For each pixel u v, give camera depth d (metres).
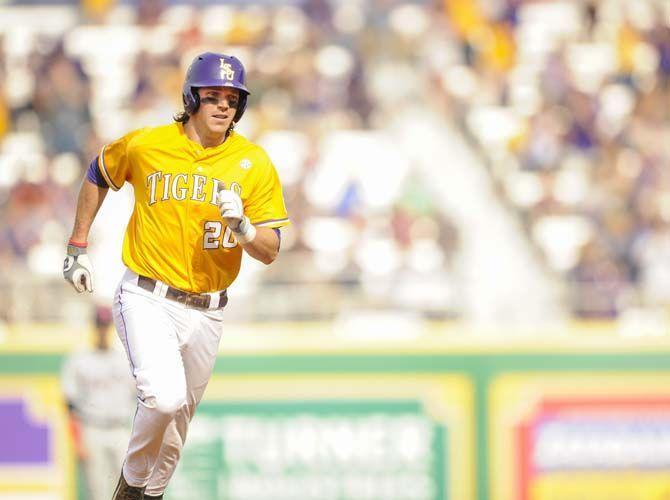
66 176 46.78
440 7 56.62
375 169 47.91
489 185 47.34
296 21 56.16
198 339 17.22
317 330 35.41
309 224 42.12
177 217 16.72
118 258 41.28
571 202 45.44
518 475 35.03
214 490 34.69
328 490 34.84
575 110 51.03
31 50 53.59
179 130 16.86
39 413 34.62
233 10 57.06
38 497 34.34
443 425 35.03
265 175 17.03
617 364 35.38
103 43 55.47
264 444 34.88
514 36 56.00
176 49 53.84
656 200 45.19
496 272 40.66
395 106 52.16
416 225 42.66
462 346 35.22
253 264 38.34
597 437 35.22
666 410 35.31
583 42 56.91
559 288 37.28
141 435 16.48
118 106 51.00
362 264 40.06
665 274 40.75
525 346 35.31
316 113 50.88
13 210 43.59
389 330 35.56
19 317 35.56
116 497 17.27
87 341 34.88
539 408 35.22
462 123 51.69
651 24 57.06
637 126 50.88
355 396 35.00
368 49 54.97
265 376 34.94
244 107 16.95
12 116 50.19
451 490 34.91
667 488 35.25
